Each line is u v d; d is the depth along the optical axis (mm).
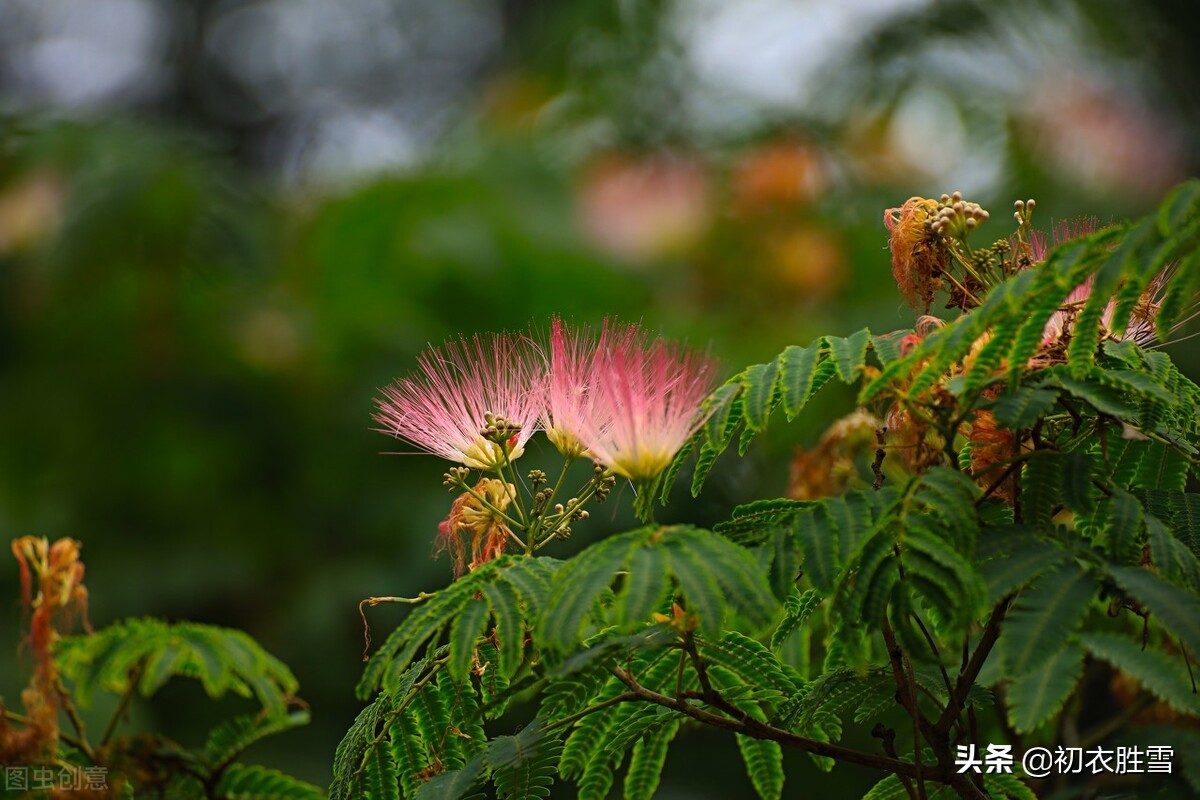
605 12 6055
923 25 5750
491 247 5012
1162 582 1552
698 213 5133
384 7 9180
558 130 5918
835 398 3846
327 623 4441
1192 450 1928
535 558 1811
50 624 1764
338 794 2055
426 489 4723
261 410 4969
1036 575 1565
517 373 2135
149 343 5020
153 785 1776
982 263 2021
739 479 3840
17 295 5031
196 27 9180
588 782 2057
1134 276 1607
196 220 5023
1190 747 2639
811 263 4945
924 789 1930
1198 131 5727
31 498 4926
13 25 9000
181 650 1710
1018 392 1749
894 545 1646
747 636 2033
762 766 2139
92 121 5301
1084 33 5723
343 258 5137
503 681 2059
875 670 2090
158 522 4910
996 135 5465
